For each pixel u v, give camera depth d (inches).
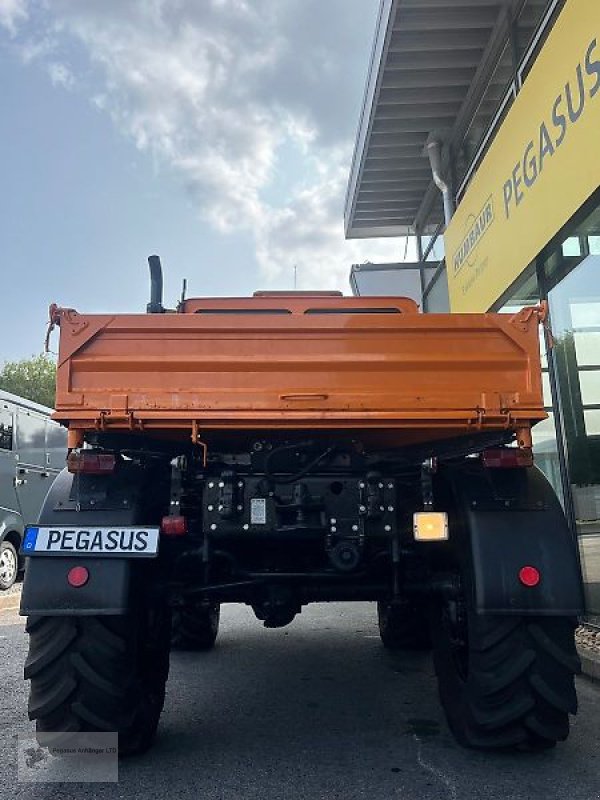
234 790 132.9
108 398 143.4
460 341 147.8
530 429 146.9
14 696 199.9
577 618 142.3
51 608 134.6
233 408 143.9
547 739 143.3
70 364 144.4
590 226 251.6
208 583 157.1
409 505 157.6
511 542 139.3
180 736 165.3
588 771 140.1
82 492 144.1
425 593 163.2
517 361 146.7
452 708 162.4
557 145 241.3
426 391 146.0
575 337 271.1
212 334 146.2
